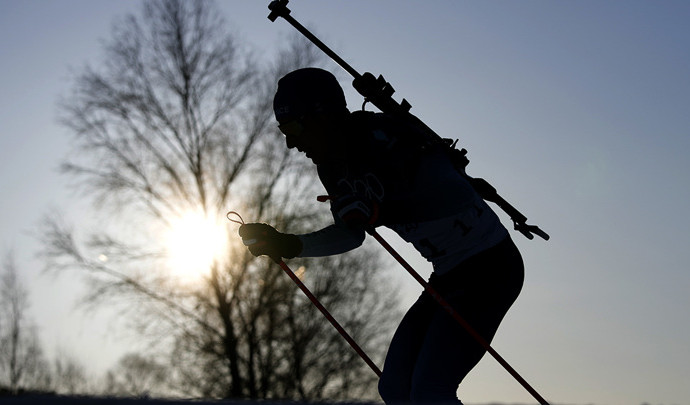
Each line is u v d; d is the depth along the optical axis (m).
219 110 17.41
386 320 17.08
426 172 3.02
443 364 2.98
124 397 2.43
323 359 16.80
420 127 3.21
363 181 3.07
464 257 3.09
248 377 16.67
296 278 3.35
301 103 3.12
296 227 16.97
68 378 16.16
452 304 3.06
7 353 15.79
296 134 3.16
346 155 3.09
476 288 3.06
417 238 3.14
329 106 3.12
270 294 16.56
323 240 3.39
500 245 3.13
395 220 3.03
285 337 16.56
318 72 3.16
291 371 16.69
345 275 16.62
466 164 3.30
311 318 16.80
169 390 16.75
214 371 16.81
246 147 17.17
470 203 3.05
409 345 3.18
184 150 17.17
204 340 16.61
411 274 3.07
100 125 17.16
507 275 3.11
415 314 3.23
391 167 3.01
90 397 2.40
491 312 3.06
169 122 17.03
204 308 16.66
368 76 3.25
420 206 3.00
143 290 16.53
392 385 3.17
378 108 3.23
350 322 16.88
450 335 2.99
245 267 16.62
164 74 17.39
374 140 3.04
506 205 3.54
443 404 2.76
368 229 3.10
